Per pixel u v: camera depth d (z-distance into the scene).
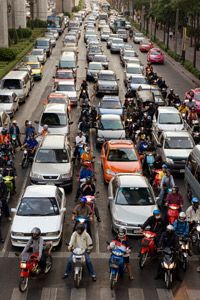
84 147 23.61
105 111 32.34
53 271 14.77
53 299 13.34
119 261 13.76
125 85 46.31
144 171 23.42
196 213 16.41
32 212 16.56
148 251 14.95
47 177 20.89
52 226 15.98
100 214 19.28
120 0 182.12
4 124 28.48
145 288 14.05
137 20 133.25
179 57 65.19
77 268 13.65
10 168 20.89
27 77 41.81
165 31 91.38
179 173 24.09
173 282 14.41
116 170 22.00
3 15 63.12
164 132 25.78
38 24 99.50
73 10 167.50
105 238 17.14
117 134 27.62
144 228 15.38
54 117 28.78
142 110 32.00
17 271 14.81
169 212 17.17
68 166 21.48
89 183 18.55
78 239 13.99
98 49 60.50
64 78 42.94
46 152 22.05
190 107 32.53
